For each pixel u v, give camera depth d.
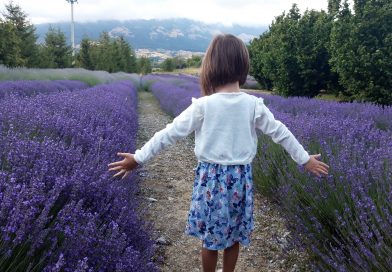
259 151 4.59
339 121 5.33
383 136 4.16
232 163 2.12
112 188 2.43
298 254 2.99
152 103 19.27
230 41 2.22
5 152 2.41
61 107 5.08
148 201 4.20
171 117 13.00
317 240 2.73
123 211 2.26
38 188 1.83
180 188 4.82
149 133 9.29
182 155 6.86
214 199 2.12
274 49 21.36
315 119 5.08
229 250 2.32
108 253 1.80
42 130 3.46
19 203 1.53
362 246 2.12
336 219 2.69
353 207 2.71
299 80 19.91
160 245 3.19
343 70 15.14
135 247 2.33
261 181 4.25
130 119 6.89
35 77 16.97
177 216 3.86
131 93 16.52
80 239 1.67
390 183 2.63
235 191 2.13
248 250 3.19
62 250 1.64
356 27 14.38
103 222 2.22
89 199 2.26
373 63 14.16
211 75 2.22
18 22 31.17
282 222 3.68
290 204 3.06
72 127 3.64
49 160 2.31
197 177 2.21
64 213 1.72
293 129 4.68
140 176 5.18
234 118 2.14
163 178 5.22
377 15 14.12
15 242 1.45
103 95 8.66
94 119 4.59
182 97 13.42
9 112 3.79
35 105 4.57
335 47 15.55
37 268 1.54
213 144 2.14
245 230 2.18
